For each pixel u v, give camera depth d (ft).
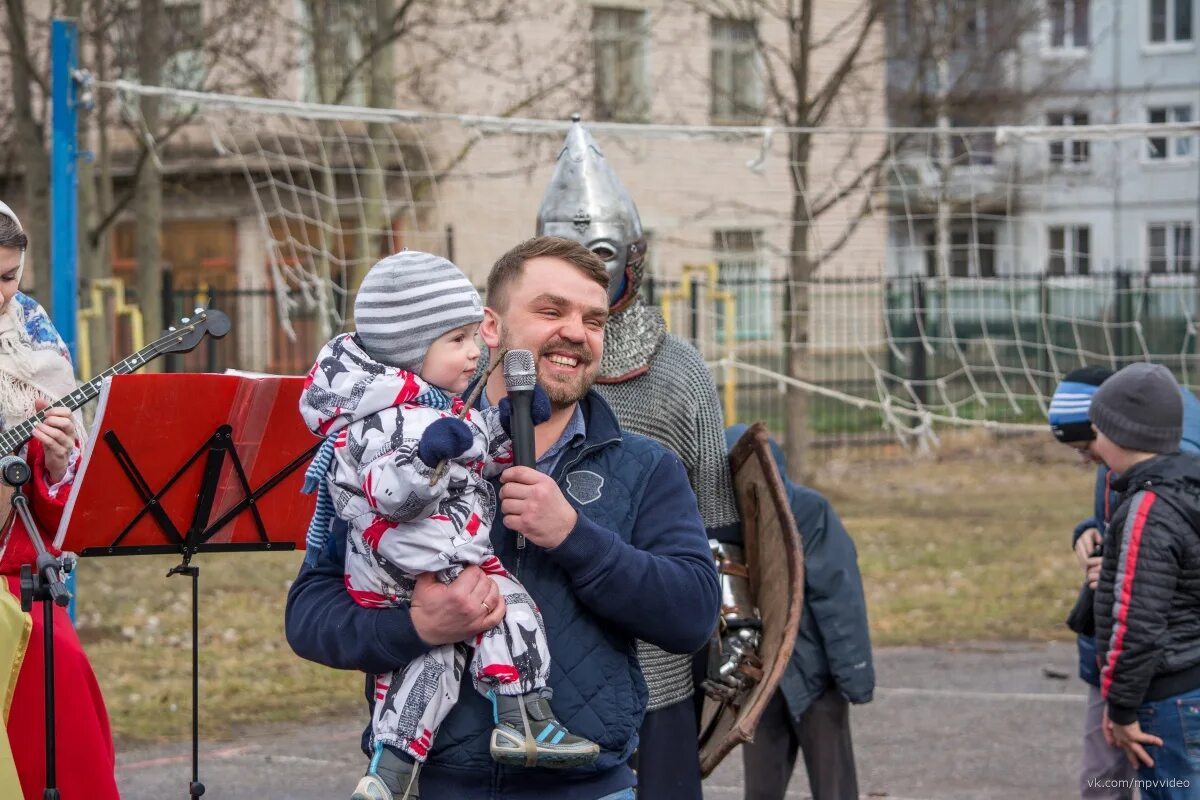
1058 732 22.95
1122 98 97.19
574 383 10.05
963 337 66.33
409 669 9.38
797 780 20.99
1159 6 106.42
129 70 45.73
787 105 49.47
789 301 52.75
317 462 9.75
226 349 65.41
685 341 13.76
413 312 9.47
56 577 11.71
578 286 10.06
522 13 60.80
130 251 75.92
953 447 61.41
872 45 60.95
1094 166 84.84
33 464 13.21
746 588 13.19
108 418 11.35
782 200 67.26
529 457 9.20
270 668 26.71
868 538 40.91
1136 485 13.67
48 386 13.60
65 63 24.56
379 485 8.95
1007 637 29.84
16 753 12.92
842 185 61.41
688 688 12.60
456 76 60.03
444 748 9.48
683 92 64.90
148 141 38.19
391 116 27.09
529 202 64.69
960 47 59.21
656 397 13.16
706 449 13.30
